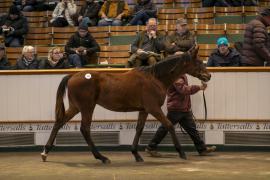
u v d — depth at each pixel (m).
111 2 14.23
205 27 13.23
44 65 10.63
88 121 8.34
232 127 9.66
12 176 7.12
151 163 8.23
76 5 15.35
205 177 6.90
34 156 9.28
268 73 9.54
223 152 9.59
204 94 9.69
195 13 14.31
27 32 13.88
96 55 12.21
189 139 9.79
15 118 9.93
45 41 14.15
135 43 10.85
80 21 14.19
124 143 9.87
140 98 8.28
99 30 13.66
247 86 9.59
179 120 9.08
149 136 9.80
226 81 9.64
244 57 10.16
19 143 9.98
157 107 8.26
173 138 8.42
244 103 9.61
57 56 10.60
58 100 8.50
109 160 8.30
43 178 6.93
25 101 9.90
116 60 12.70
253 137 9.62
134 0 15.49
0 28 14.26
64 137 9.97
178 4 15.23
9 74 9.88
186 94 8.83
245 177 6.91
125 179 6.77
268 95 9.55
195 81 9.71
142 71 8.37
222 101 9.66
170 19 14.30
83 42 12.01
